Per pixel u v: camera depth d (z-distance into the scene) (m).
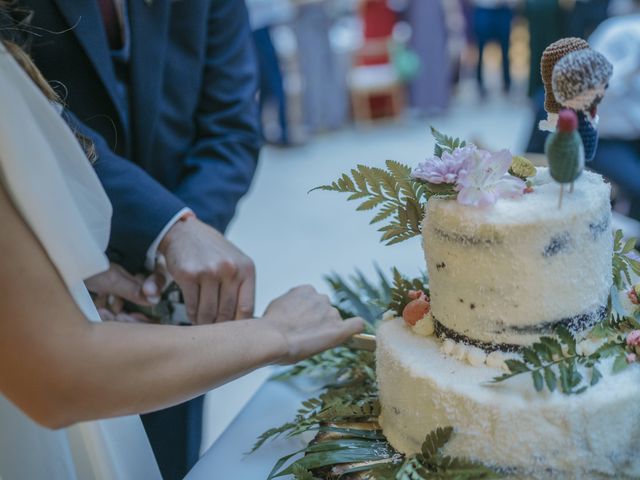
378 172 0.96
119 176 1.17
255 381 2.47
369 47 5.30
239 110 1.43
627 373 0.81
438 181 0.83
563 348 0.83
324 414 0.99
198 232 1.14
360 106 5.39
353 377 1.11
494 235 0.78
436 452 0.82
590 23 3.09
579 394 0.78
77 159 0.81
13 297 0.65
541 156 1.31
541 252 0.79
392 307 1.02
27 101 0.74
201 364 0.79
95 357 0.70
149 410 0.76
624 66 2.01
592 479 0.81
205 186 1.35
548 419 0.78
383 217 0.99
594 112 0.81
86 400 0.69
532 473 0.80
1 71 0.72
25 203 0.71
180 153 1.40
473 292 0.82
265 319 0.96
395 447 0.91
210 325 0.85
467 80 6.46
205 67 1.42
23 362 0.66
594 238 0.81
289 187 4.30
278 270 3.24
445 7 5.43
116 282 1.20
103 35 1.20
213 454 1.02
